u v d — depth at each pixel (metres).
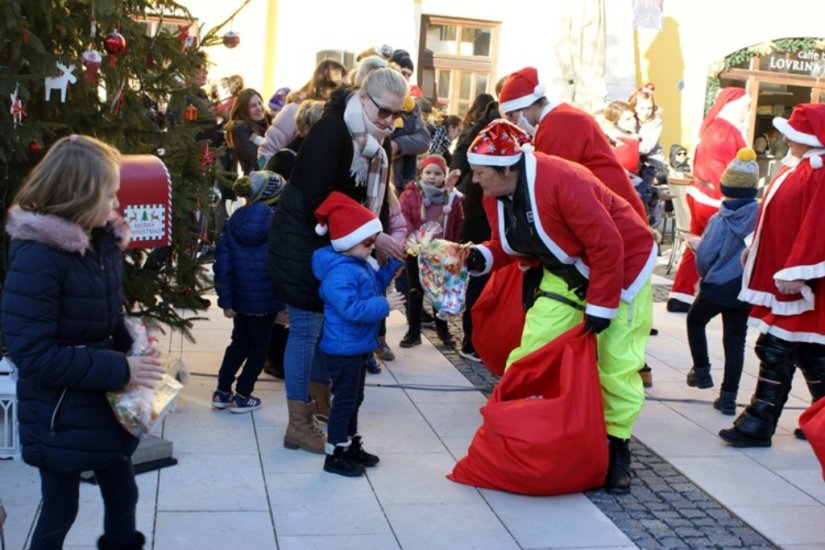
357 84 4.52
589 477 4.11
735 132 7.87
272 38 11.74
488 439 4.18
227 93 8.95
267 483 4.14
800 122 4.60
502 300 4.84
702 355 5.84
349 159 4.30
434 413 5.22
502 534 3.77
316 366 4.88
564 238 4.04
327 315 4.20
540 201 3.96
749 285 4.85
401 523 3.82
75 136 2.67
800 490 4.39
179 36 4.96
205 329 6.79
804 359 4.86
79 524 3.61
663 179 11.14
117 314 2.85
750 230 5.30
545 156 4.04
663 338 7.37
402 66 6.96
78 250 2.63
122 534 2.98
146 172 4.09
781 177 4.75
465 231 6.25
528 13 12.55
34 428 2.71
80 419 2.72
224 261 4.86
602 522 3.92
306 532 3.70
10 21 3.82
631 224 4.19
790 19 13.56
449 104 12.76
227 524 3.72
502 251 4.45
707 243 5.43
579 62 11.99
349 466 4.25
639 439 4.99
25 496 3.85
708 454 4.81
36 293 2.57
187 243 4.97
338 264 4.15
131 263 4.89
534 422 4.03
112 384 2.69
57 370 2.60
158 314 4.86
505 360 4.92
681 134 13.52
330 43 11.86
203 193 4.86
